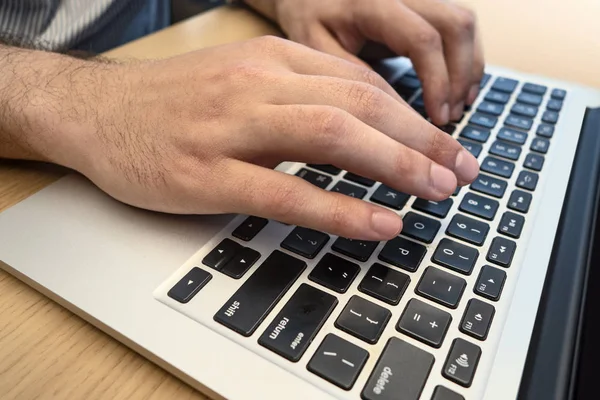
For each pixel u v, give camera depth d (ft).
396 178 0.90
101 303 0.77
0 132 1.06
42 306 0.80
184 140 0.94
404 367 0.70
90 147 0.99
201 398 0.69
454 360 0.71
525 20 2.00
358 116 0.95
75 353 0.73
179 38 1.68
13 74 1.13
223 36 1.72
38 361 0.72
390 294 0.81
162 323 0.74
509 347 0.74
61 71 1.15
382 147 0.89
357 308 0.78
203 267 0.84
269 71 1.02
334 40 1.60
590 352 0.76
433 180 0.91
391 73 1.57
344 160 0.90
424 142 0.98
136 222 0.93
